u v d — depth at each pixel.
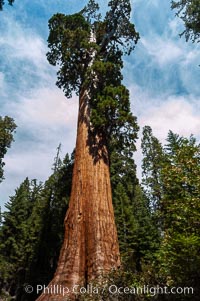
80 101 13.45
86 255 9.15
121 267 8.22
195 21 10.28
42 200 32.53
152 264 7.38
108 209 10.05
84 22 15.84
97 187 10.34
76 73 15.77
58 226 26.08
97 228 9.40
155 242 20.56
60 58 16.27
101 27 16.86
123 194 24.30
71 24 16.02
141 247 20.45
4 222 33.22
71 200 10.50
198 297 5.68
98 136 11.76
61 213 25.89
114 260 8.95
